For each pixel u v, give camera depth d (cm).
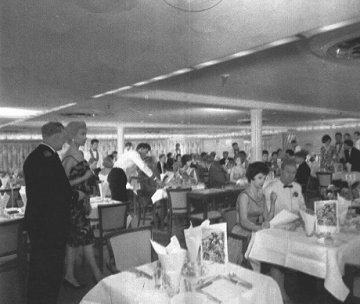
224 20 286
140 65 428
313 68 504
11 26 293
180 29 306
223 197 613
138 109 889
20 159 1375
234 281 174
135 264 242
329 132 1566
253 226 280
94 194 564
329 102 884
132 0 246
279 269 262
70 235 312
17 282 275
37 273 255
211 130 1747
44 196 252
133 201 680
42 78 490
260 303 170
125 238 243
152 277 188
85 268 358
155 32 312
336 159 782
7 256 277
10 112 882
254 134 864
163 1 249
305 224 258
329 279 225
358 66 489
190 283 171
